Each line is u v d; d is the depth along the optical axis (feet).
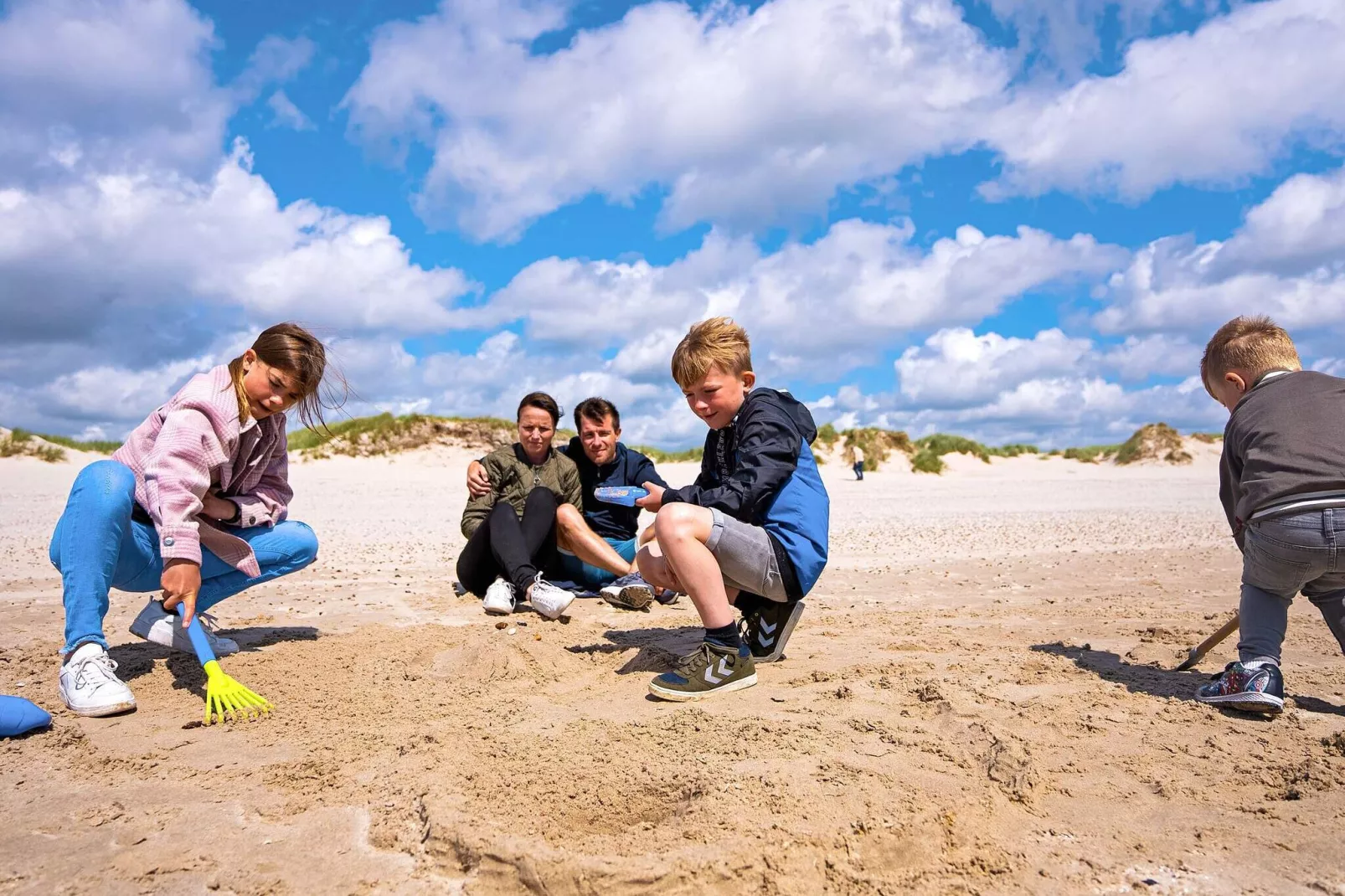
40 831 6.14
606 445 16.44
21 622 13.84
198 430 9.55
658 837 5.66
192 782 7.04
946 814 6.00
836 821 5.82
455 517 37.91
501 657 10.44
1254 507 8.79
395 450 76.18
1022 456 104.88
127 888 5.35
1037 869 5.56
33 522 31.76
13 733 8.09
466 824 5.80
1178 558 24.25
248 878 5.45
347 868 5.60
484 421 81.15
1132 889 5.32
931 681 9.23
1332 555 8.24
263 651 11.44
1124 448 105.91
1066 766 7.24
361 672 10.34
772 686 9.56
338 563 22.29
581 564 16.53
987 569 22.06
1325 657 11.41
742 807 5.95
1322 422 8.73
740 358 10.07
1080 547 27.32
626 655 11.21
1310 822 6.22
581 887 5.15
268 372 10.09
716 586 9.25
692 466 81.51
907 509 45.73
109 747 7.90
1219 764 7.32
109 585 9.56
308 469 70.59
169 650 11.66
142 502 10.10
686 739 7.55
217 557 10.83
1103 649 11.91
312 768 7.22
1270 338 9.74
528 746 7.45
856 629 13.58
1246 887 5.33
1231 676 8.80
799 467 10.09
